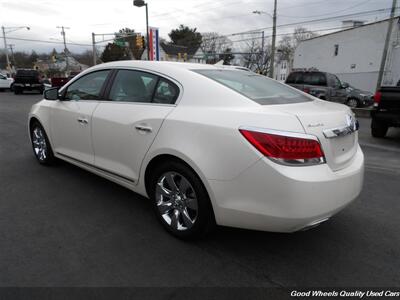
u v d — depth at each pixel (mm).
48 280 2344
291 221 2281
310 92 13789
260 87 3111
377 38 25766
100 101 3582
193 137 2598
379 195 4145
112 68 3600
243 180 2369
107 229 3082
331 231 3178
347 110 2895
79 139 3852
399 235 3129
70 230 3049
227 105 2609
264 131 2295
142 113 3043
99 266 2520
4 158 5344
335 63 30141
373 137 8414
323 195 2305
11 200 3676
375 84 25438
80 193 3912
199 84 2830
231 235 3021
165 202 3002
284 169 2238
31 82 22828
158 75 3115
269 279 2434
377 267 2615
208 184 2518
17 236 2918
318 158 2332
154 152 2875
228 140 2408
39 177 4422
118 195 3877
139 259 2623
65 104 4086
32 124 4953
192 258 2654
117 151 3324
